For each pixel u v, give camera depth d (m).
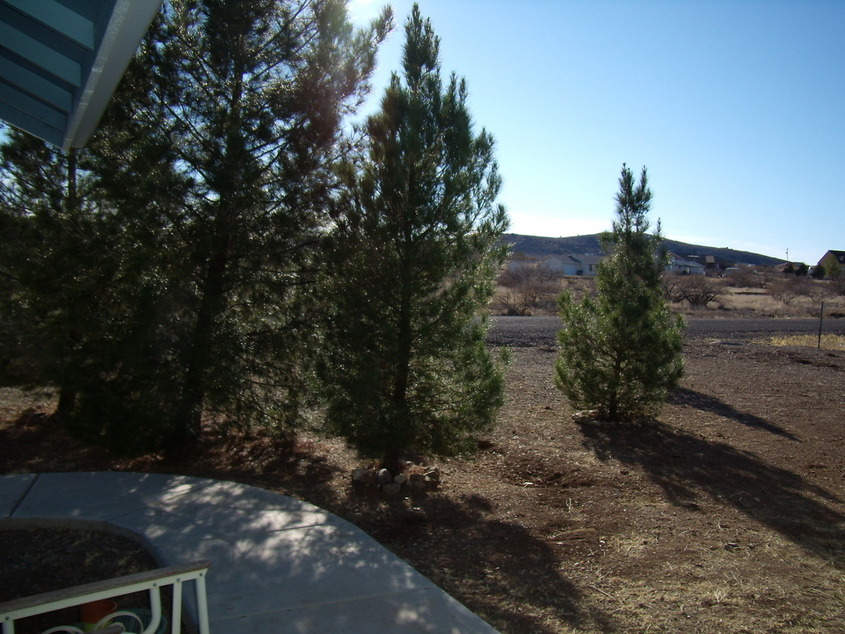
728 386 13.54
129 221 6.25
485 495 6.57
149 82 6.41
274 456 7.56
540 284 40.91
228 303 6.73
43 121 4.85
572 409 10.52
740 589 4.62
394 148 6.23
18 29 3.71
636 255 9.54
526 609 4.23
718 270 110.94
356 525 5.56
